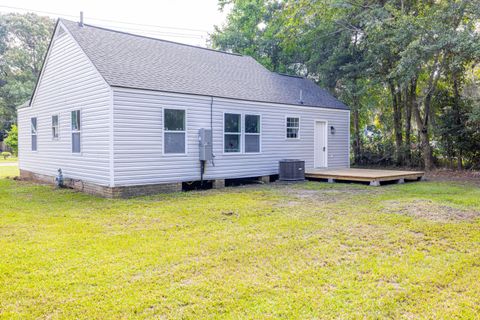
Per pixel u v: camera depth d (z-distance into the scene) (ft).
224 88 36.17
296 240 15.90
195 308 9.71
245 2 69.87
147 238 16.31
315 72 61.46
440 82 49.67
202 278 11.69
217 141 34.47
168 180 30.99
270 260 13.35
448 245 15.10
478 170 48.75
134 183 28.84
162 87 30.35
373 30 44.19
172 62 36.70
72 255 13.92
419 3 46.37
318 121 44.98
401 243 15.37
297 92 45.14
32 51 120.26
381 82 50.78
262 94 39.27
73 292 10.66
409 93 53.98
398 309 9.71
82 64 31.50
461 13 38.34
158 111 30.17
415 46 37.96
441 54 42.78
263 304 9.93
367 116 66.03
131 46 35.78
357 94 52.29
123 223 19.33
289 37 58.08
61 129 35.81
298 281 11.45
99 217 20.81
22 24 115.14
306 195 28.76
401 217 19.97
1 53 114.62
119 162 27.91
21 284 11.21
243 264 12.95
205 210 22.57
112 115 27.43
